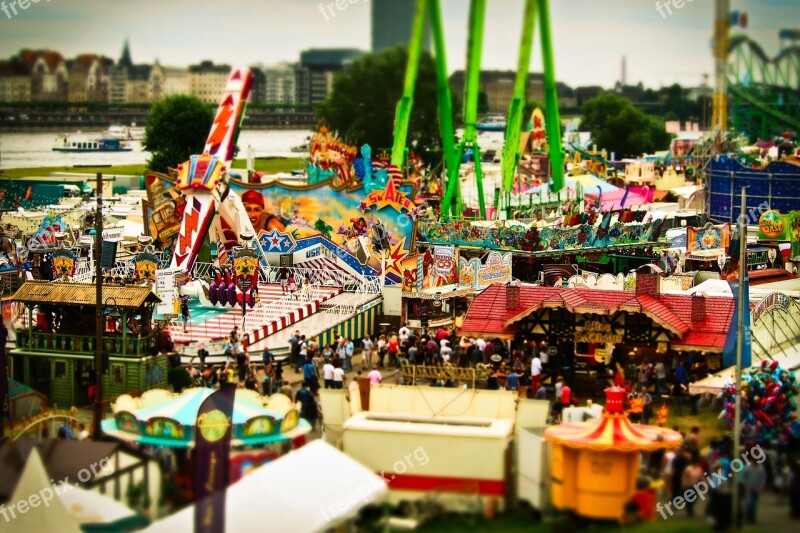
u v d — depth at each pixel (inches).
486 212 4170.8
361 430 1311.5
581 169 5157.5
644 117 6914.4
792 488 1314.0
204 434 1280.8
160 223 3070.9
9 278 2674.7
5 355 1572.3
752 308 2132.1
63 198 4138.8
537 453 1295.5
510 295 2145.7
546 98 4229.8
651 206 4473.4
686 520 1306.6
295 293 2605.8
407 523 1218.6
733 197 4097.0
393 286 2647.6
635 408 1754.4
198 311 2502.5
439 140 6200.8
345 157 4033.0
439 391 1480.1
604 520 1261.1
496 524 1256.8
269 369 2011.6
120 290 1947.6
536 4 4168.3
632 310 2023.9
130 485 1189.1
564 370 2009.1
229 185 2965.1
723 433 1632.6
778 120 5231.3
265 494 1135.0
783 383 1642.5
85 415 1841.8
